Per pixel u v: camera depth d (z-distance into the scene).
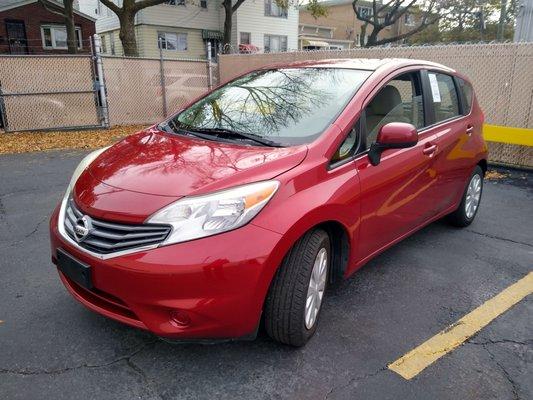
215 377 2.56
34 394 2.40
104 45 33.38
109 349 2.77
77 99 11.38
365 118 3.18
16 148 9.16
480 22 26.33
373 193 3.11
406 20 46.38
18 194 5.98
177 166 2.70
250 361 2.69
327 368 2.65
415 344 2.89
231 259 2.29
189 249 2.28
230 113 3.45
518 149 7.78
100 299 2.58
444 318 3.20
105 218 2.46
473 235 4.74
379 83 3.39
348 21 45.84
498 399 2.45
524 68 7.49
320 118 3.09
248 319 2.40
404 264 4.02
